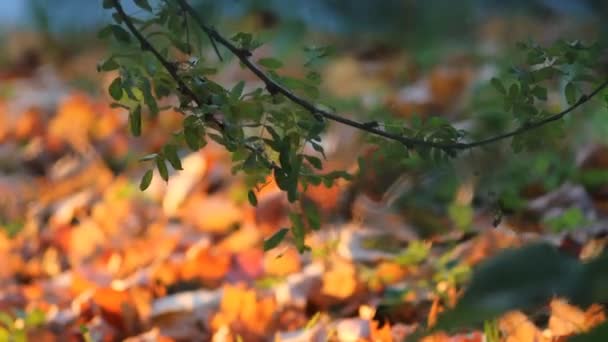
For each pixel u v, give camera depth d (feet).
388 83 34.73
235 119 11.46
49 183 27.91
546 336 14.15
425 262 18.31
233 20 40.78
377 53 40.78
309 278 17.78
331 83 33.65
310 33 42.04
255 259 19.61
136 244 21.43
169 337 16.85
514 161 21.61
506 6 41.68
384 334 15.21
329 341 15.75
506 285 7.75
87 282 19.15
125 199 24.79
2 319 17.42
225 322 16.71
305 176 11.98
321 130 11.51
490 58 32.71
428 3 41.32
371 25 41.78
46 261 21.72
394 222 20.30
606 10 39.42
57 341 17.03
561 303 14.06
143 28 11.41
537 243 8.27
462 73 30.30
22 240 23.03
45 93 38.88
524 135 12.38
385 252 19.22
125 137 29.32
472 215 20.39
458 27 40.60
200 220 22.57
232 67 35.42
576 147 23.00
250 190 12.24
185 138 11.36
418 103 28.96
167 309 17.46
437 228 20.16
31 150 30.45
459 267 17.43
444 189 20.84
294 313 17.15
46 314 17.87
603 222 19.48
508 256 7.92
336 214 20.83
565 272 7.75
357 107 28.40
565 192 20.83
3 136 32.14
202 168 25.29
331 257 18.99
